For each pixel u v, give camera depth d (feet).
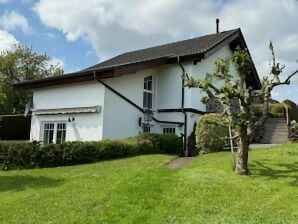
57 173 44.06
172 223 26.89
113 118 62.59
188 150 63.98
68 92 66.90
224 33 80.18
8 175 44.11
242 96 37.37
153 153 58.03
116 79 63.82
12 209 30.96
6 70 137.49
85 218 28.53
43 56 145.18
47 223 28.02
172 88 71.10
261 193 31.48
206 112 70.44
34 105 72.90
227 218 26.91
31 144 50.01
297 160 41.68
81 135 63.41
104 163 48.73
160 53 80.07
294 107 76.74
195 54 66.69
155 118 71.72
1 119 94.89
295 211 27.61
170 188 33.71
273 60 37.88
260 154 45.62
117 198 31.73
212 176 36.37
